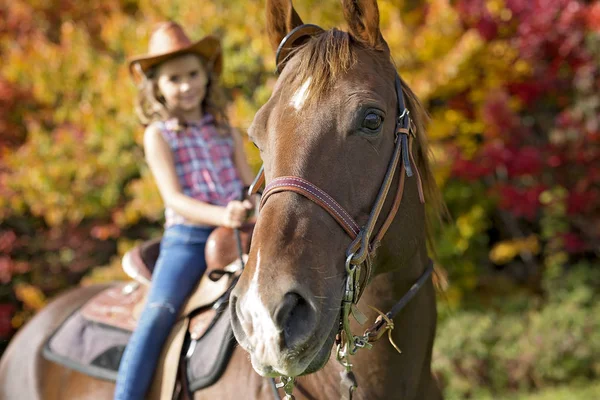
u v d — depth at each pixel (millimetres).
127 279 5676
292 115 1637
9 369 2912
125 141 5766
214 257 2236
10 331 6273
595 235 6031
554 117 6281
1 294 6379
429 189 1991
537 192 5711
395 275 1872
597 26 5504
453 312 5934
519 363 5375
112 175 5953
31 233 6555
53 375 2637
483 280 6387
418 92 5203
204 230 2367
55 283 6406
